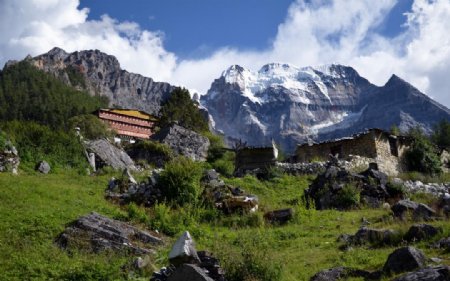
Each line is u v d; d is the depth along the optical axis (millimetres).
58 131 40531
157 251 16984
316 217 24594
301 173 38969
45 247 16250
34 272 14258
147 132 85500
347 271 13586
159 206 23594
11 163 31219
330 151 49031
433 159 47906
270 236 20469
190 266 11609
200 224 23359
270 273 13180
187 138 57188
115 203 25500
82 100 160000
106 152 42094
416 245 15617
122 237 17281
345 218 23828
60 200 22750
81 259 15656
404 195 28859
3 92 149000
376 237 17312
